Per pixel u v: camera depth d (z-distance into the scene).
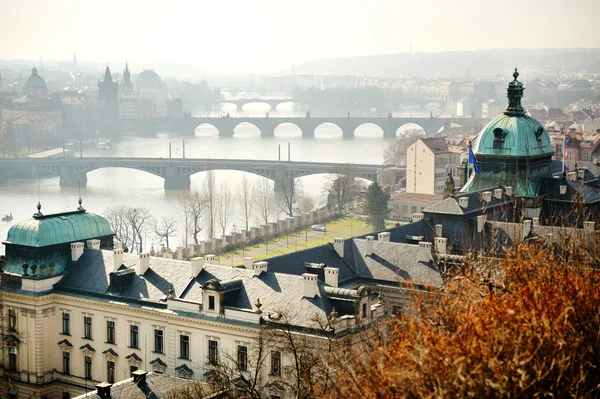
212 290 197.88
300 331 183.75
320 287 192.88
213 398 155.88
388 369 95.06
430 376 90.12
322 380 147.50
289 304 192.25
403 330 118.56
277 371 185.12
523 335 91.88
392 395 92.06
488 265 139.00
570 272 115.38
